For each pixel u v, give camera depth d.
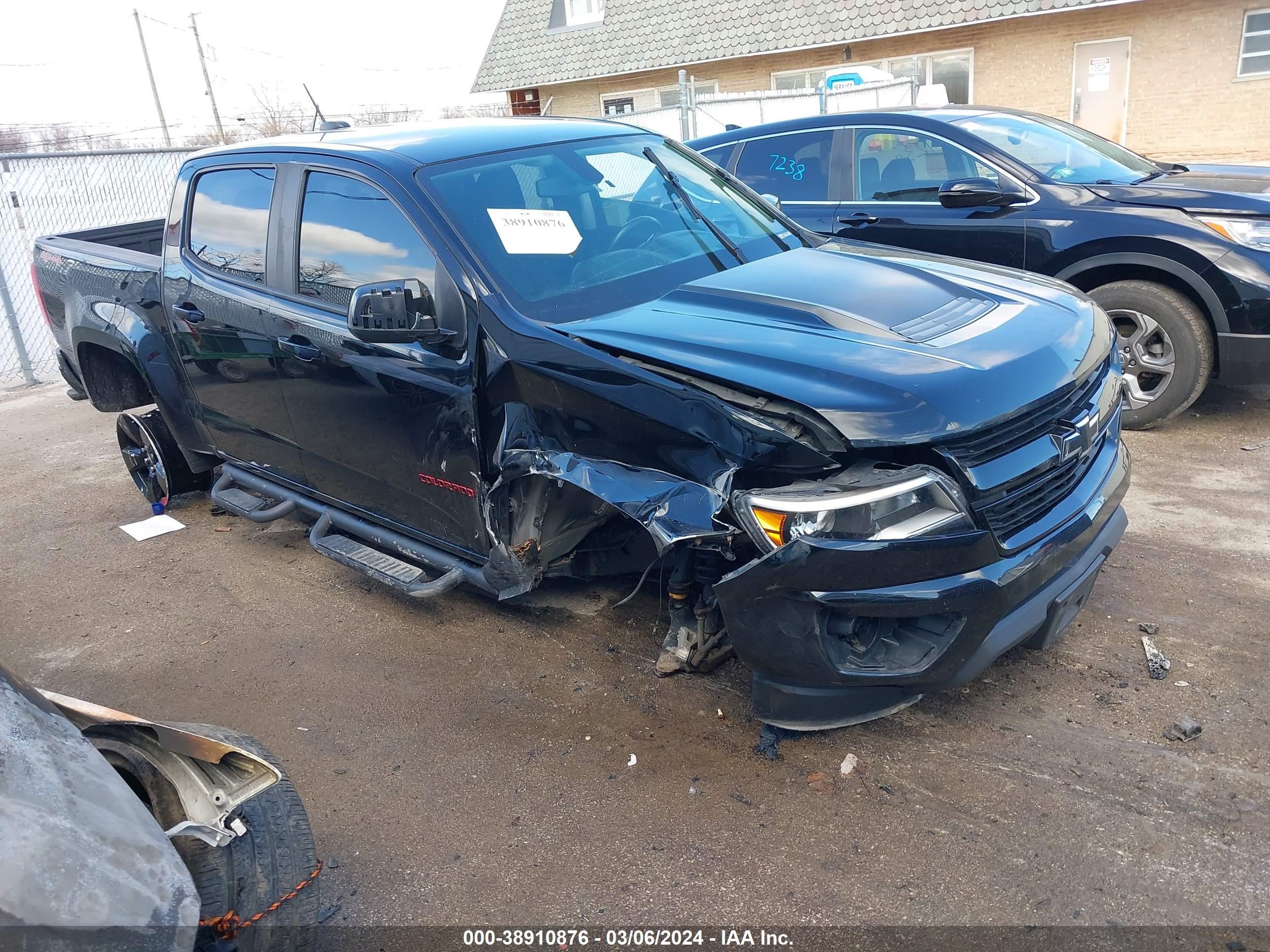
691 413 2.81
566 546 3.53
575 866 2.77
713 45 21.08
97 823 1.76
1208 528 4.38
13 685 1.85
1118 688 3.29
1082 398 3.12
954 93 19.58
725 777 3.06
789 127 6.79
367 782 3.23
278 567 5.02
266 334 4.22
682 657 3.51
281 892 2.22
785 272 3.61
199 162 4.80
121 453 6.62
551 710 3.52
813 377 2.77
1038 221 5.67
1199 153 17.66
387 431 3.79
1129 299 5.49
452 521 3.69
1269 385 5.69
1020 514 2.82
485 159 3.87
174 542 5.47
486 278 3.40
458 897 2.70
